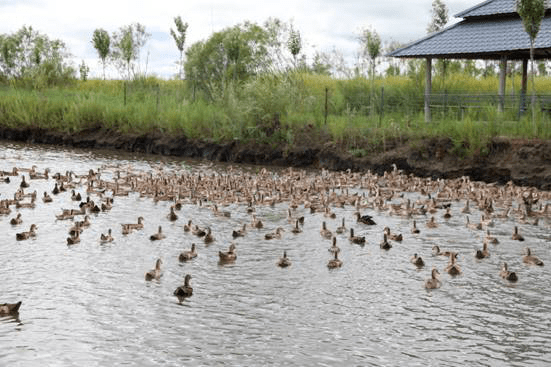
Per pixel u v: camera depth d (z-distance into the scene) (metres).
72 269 20.03
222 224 26.52
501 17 46.72
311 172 42.72
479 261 21.62
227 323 16.09
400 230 25.88
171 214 27.14
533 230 26.00
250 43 61.00
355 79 56.22
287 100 49.06
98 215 27.62
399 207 29.45
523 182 36.16
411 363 14.10
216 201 30.84
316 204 30.31
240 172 42.09
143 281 19.05
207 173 41.50
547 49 41.16
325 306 17.36
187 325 15.92
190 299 17.67
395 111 49.47
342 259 21.66
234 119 49.31
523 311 17.19
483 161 38.38
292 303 17.53
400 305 17.52
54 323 15.91
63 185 33.62
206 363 13.95
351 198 31.41
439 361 14.23
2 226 25.20
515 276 19.61
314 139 46.19
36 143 56.78
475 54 45.25
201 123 50.88
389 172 41.09
